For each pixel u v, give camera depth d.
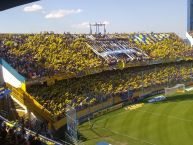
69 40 55.12
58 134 33.91
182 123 37.28
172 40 76.50
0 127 18.84
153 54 65.00
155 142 31.22
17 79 37.75
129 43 66.12
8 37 47.19
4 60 39.25
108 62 53.09
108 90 47.62
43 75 39.66
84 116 40.25
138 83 53.88
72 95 41.50
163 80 58.50
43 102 36.91
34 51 46.06
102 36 63.84
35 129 30.80
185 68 66.12
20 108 35.66
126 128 36.09
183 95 53.50
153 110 44.19
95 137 32.97
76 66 47.41
